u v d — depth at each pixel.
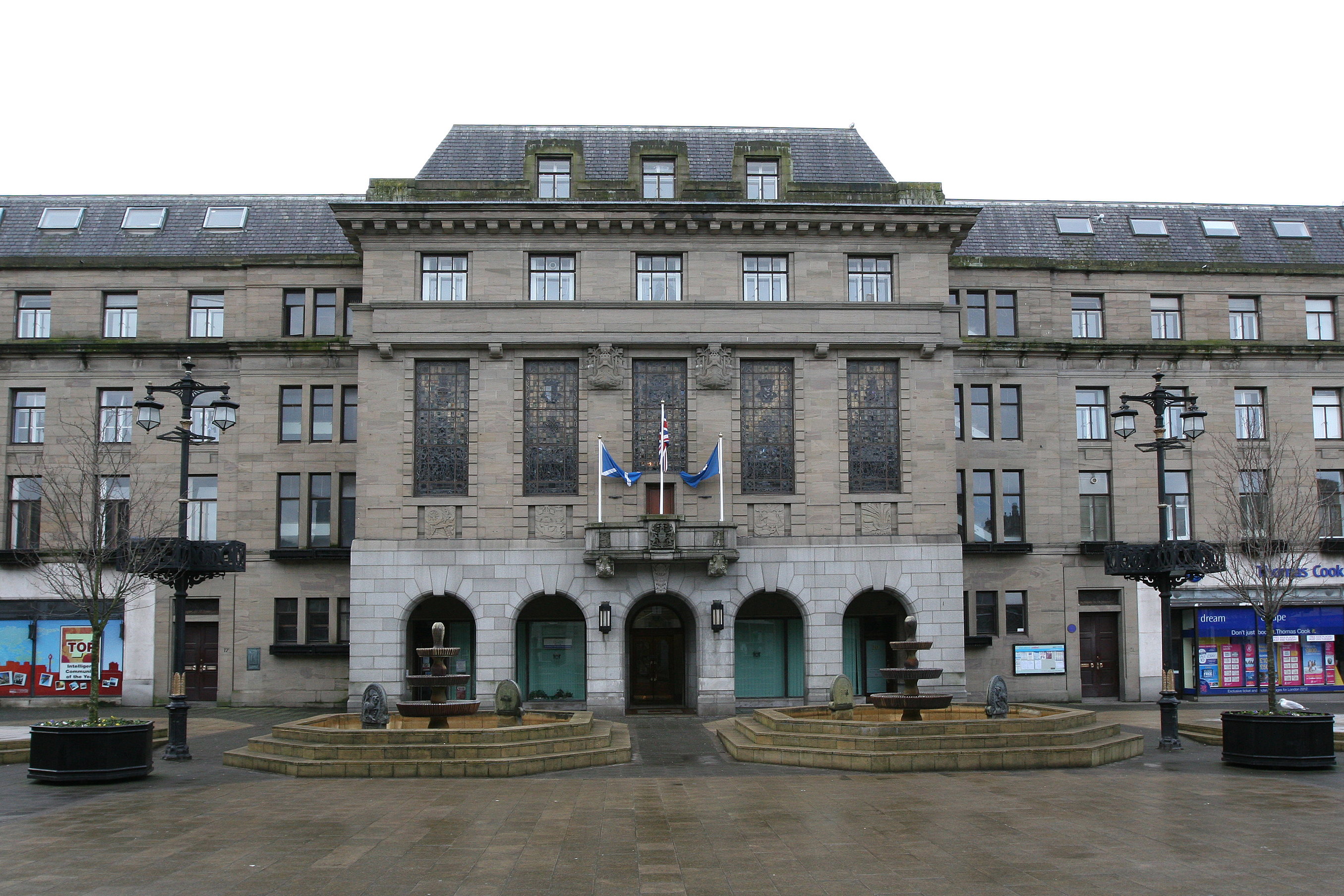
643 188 32.91
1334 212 41.66
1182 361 37.34
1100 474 37.03
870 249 32.22
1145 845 12.99
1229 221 40.84
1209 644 36.28
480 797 16.83
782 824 14.48
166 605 34.28
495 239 31.69
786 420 31.75
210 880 11.38
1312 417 37.59
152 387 22.19
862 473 31.64
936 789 17.44
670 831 14.04
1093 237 39.69
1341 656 36.59
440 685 22.33
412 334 31.12
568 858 12.42
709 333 31.48
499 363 31.41
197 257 36.28
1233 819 14.66
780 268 32.28
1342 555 36.84
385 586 30.33
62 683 34.09
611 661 30.17
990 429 36.38
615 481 30.94
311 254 35.69
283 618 34.28
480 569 30.45
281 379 34.97
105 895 10.77
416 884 11.22
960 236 32.47
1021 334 37.09
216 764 20.95
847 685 24.19
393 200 31.64
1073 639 35.69
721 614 30.38
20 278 35.78
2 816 15.11
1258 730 19.70
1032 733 20.53
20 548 34.56
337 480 34.72
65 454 34.62
